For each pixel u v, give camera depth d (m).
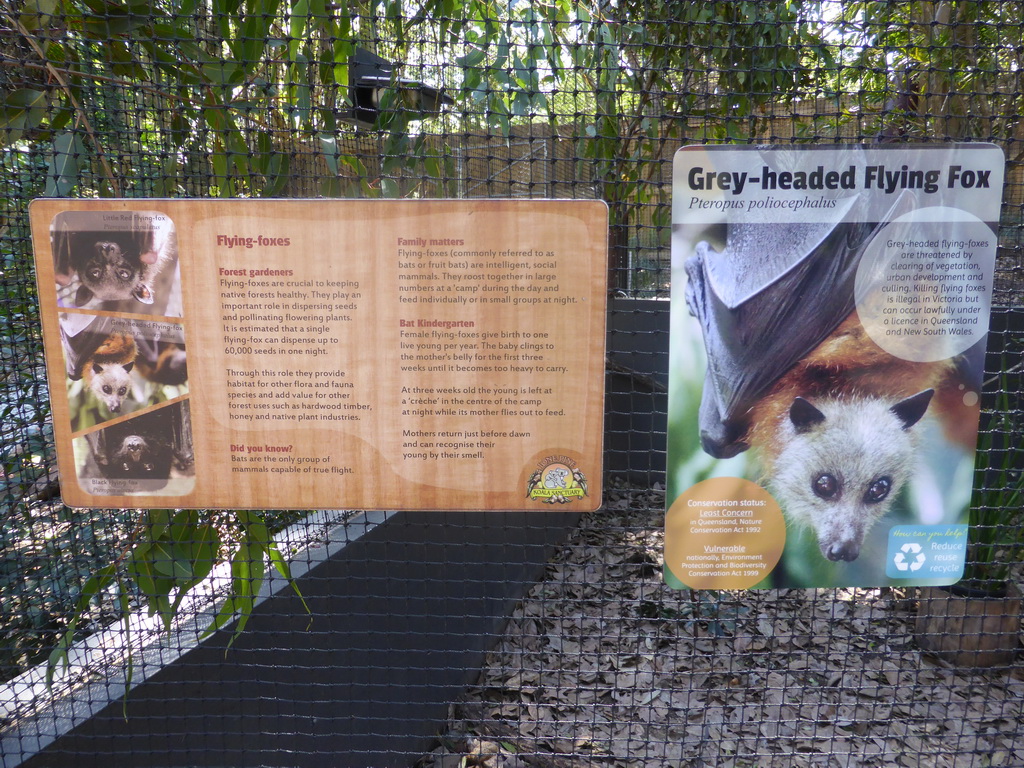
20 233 1.66
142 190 1.64
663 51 1.75
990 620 2.69
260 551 1.62
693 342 1.38
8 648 1.66
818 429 1.41
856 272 1.35
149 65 1.46
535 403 1.41
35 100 1.43
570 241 1.35
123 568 1.61
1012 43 1.41
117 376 1.43
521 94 1.39
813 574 1.48
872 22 1.33
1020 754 2.21
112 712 1.51
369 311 1.39
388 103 1.56
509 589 3.15
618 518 3.67
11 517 1.71
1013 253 1.61
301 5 1.39
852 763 2.22
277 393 1.43
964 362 1.38
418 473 1.45
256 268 1.38
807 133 1.61
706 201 1.33
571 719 2.50
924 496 1.43
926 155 1.31
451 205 1.34
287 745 1.86
